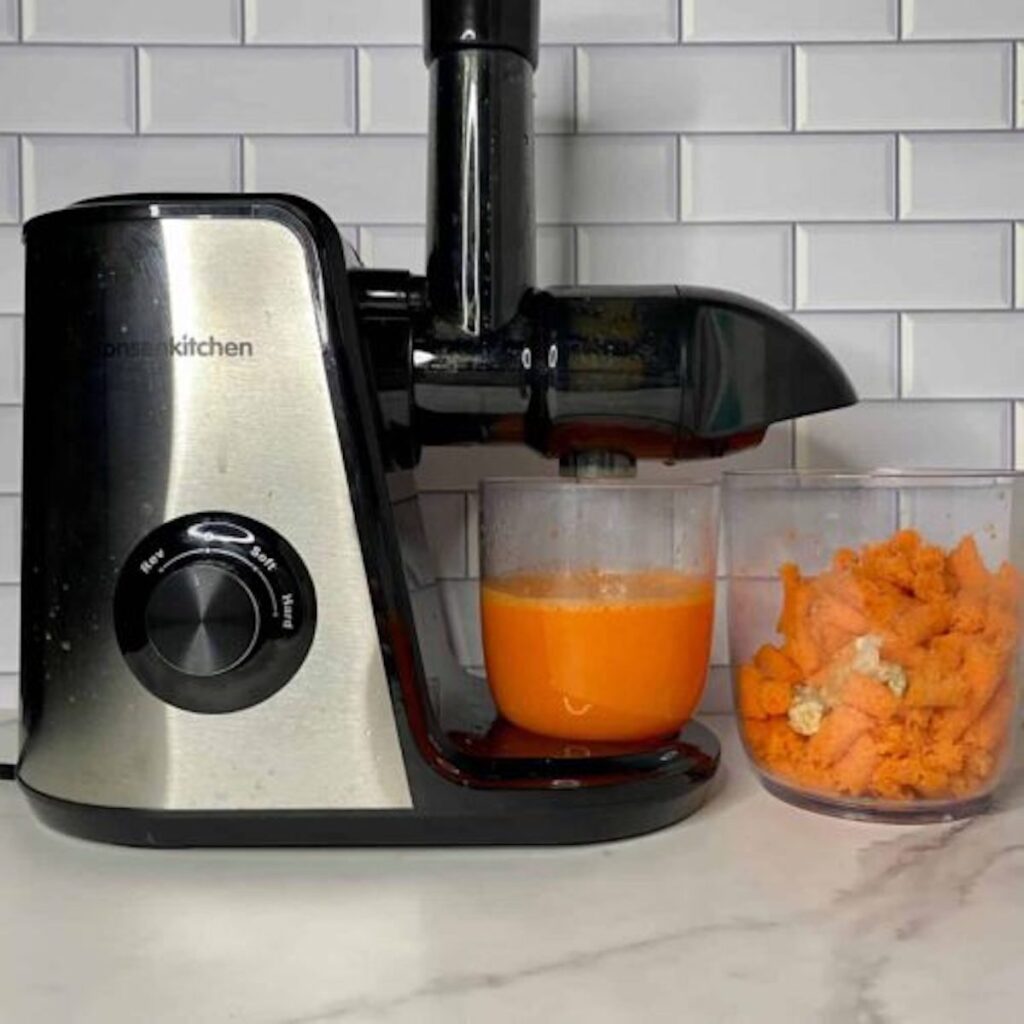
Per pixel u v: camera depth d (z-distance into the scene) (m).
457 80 0.59
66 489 0.53
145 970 0.43
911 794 0.58
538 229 0.79
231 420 0.52
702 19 0.78
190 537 0.52
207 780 0.53
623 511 0.62
